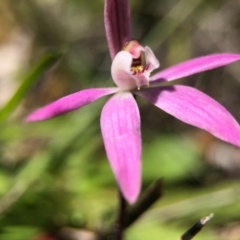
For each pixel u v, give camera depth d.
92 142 0.24
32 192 0.21
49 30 0.30
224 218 0.22
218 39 0.33
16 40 0.32
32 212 0.21
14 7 0.30
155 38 0.28
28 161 0.23
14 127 0.23
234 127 0.14
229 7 0.33
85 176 0.23
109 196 0.22
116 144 0.14
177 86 0.15
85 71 0.30
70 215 0.21
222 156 0.28
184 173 0.24
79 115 0.23
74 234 0.21
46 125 0.25
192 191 0.23
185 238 0.16
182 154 0.25
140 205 0.17
